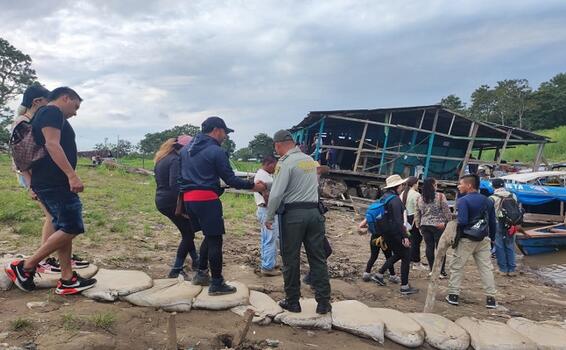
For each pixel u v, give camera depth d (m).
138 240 7.56
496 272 8.62
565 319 5.94
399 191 6.36
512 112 77.12
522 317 5.84
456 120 18.44
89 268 5.00
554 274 9.13
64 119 4.11
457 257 6.01
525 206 13.91
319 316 4.48
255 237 9.40
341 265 7.71
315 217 4.45
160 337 3.71
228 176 4.48
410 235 7.62
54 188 4.04
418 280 7.29
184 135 5.46
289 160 4.40
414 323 4.79
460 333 4.77
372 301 5.91
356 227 12.95
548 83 82.19
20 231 7.13
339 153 20.19
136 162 36.25
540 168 22.16
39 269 4.59
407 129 17.41
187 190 4.51
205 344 3.72
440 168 19.72
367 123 17.34
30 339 3.34
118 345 3.46
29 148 3.98
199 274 4.91
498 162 18.19
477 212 5.86
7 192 11.37
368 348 4.21
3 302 4.05
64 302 4.15
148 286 4.61
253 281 5.91
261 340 3.98
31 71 55.72
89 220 8.80
